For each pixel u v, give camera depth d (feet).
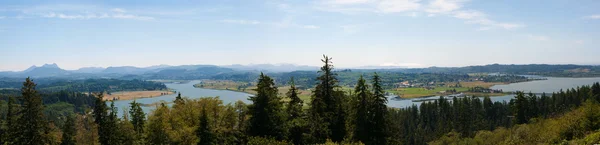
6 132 159.63
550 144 114.21
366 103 129.90
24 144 137.08
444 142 250.98
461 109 313.94
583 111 120.26
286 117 134.72
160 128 115.34
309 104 146.72
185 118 127.03
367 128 127.75
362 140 127.44
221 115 129.70
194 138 113.80
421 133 324.39
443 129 314.35
